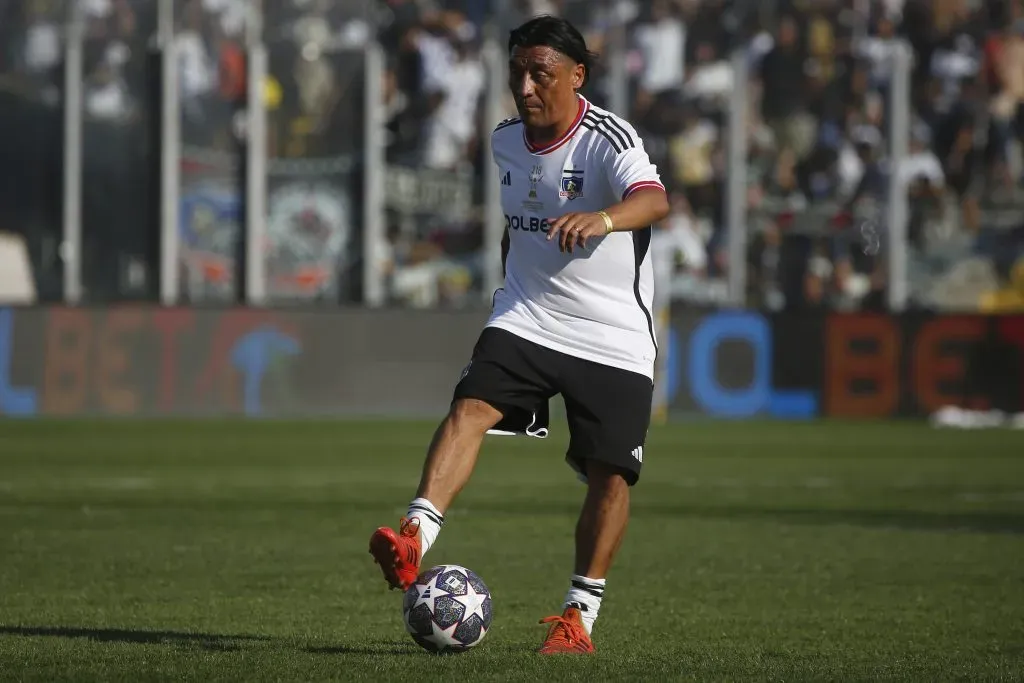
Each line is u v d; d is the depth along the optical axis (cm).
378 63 7250
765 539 3075
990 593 2336
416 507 1653
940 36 8456
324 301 7350
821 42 8269
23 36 7188
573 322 1716
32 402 7006
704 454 5472
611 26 7656
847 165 8075
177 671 1538
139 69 7194
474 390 1717
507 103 7569
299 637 1838
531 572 2544
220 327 7131
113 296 7250
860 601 2244
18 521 3275
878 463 5116
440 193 7662
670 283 7875
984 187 8231
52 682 1470
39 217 7231
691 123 8100
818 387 7494
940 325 7425
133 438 5909
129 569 2533
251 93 7238
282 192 7306
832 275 7931
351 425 6750
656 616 2086
